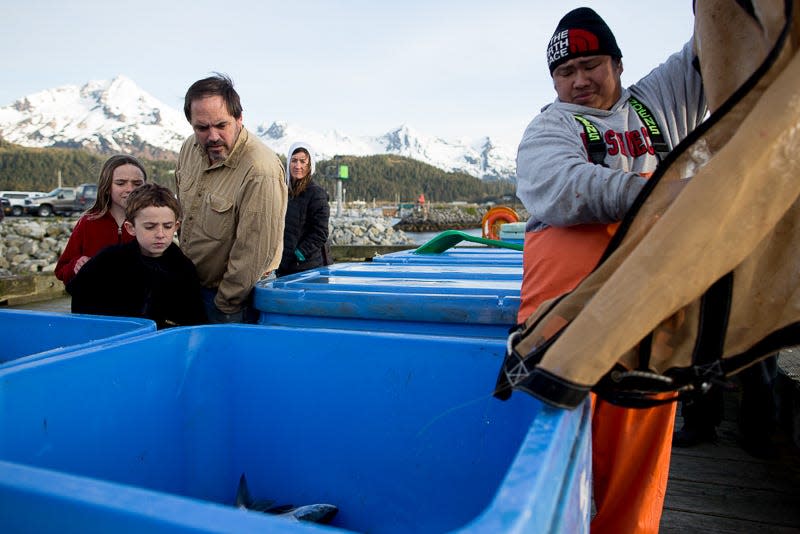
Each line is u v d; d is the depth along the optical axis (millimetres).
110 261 2465
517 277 3061
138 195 2449
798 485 2727
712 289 1075
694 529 2371
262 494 1725
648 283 974
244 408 1732
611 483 1819
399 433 1602
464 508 1543
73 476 722
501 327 2219
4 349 2039
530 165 1773
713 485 2738
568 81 1900
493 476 1514
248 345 1714
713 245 978
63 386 1307
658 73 1992
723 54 1301
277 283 2826
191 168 2979
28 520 695
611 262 1144
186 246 2924
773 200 995
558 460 876
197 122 2670
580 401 995
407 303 2309
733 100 1101
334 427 1656
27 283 8203
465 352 1534
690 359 1089
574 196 1571
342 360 1637
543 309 1223
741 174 972
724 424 3531
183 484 1634
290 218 4512
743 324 1084
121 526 654
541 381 1008
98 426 1390
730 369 1098
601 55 1841
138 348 1493
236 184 2748
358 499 1642
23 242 17109
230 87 2719
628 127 1866
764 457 3023
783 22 1118
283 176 2891
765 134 982
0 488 706
